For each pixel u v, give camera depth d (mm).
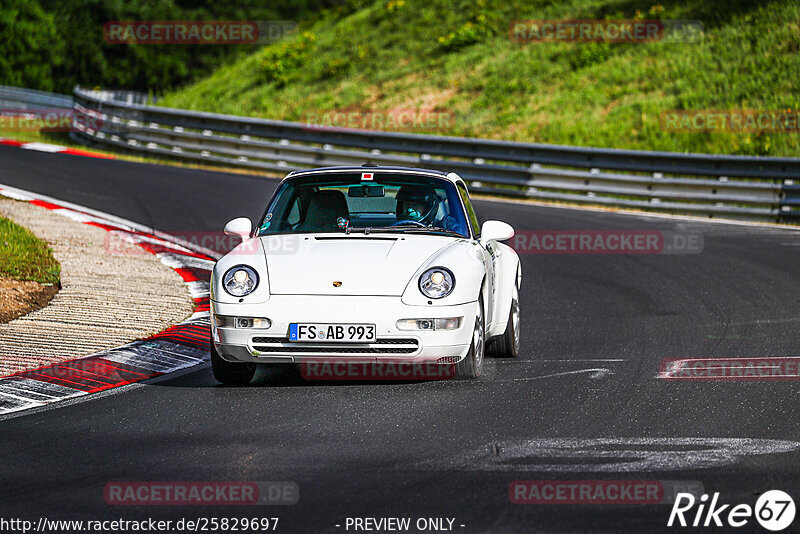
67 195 61062
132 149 91438
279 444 18844
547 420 20609
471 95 112625
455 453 18078
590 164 73438
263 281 23703
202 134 87312
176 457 18016
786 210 66125
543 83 110938
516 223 59500
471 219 27953
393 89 119750
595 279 43531
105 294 35156
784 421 20359
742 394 22906
